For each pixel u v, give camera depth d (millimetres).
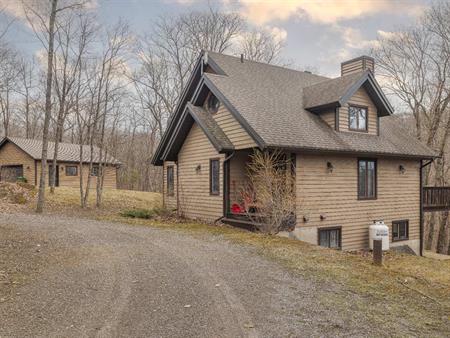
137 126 39656
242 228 12398
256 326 4621
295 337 4340
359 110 15047
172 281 6328
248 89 14562
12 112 41969
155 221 14117
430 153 16234
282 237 10977
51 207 16484
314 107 14523
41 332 4266
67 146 30250
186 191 15867
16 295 5383
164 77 35344
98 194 17781
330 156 13531
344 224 13836
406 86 24828
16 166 28172
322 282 6605
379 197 15000
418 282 7035
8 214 13727
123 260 7652
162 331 4395
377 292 6188
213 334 4352
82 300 5301
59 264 7141
